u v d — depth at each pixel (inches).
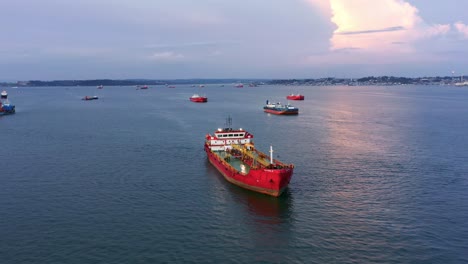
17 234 1983.3
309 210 2319.1
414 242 1903.3
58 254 1777.8
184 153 3981.3
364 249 1833.2
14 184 2832.2
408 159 3617.1
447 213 2266.2
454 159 3612.2
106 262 1705.2
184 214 2261.3
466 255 1781.5
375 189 2706.7
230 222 2150.6
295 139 4810.5
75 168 3316.9
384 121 6752.0
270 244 1889.8
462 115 7632.9
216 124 6427.2
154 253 1790.1
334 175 3063.5
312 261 1727.4
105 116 7834.6
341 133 5324.8
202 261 1726.1
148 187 2775.6
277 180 2449.6
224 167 2947.8
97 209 2329.0
